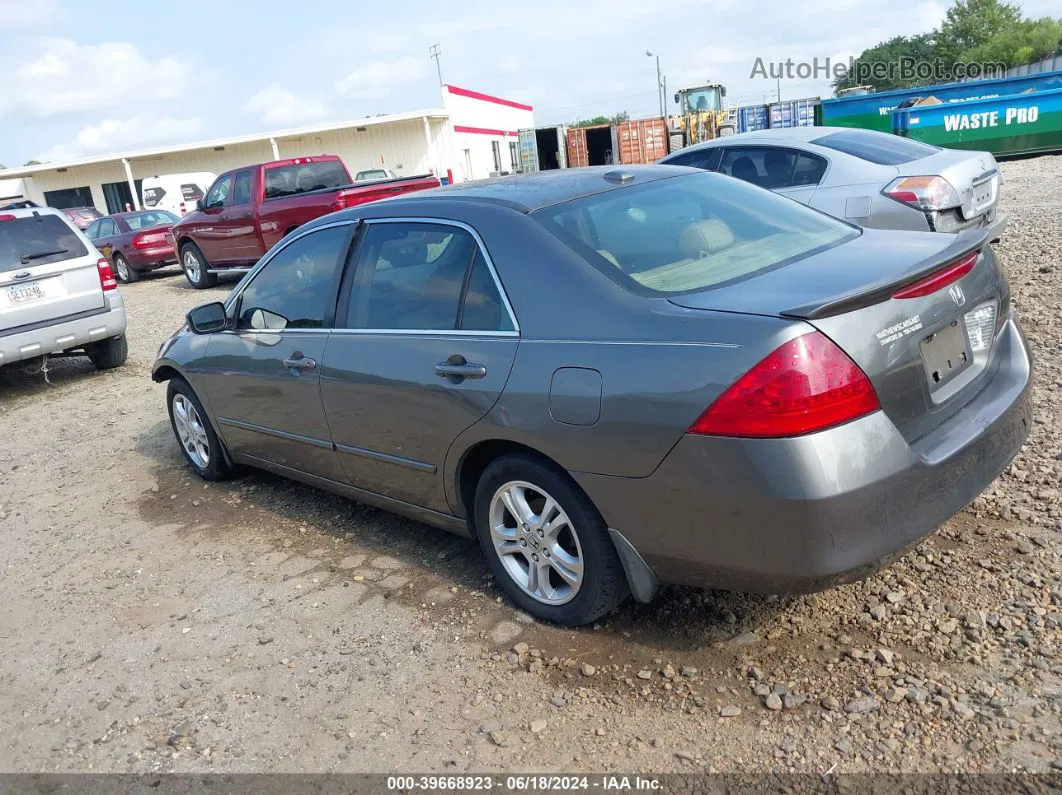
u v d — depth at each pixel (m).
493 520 3.46
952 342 2.95
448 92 35.72
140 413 7.70
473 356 3.29
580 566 3.17
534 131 32.72
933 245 3.17
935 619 3.06
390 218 3.91
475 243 3.44
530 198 3.54
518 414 3.09
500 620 3.49
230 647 3.57
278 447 4.67
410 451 3.68
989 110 21.34
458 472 3.50
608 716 2.82
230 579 4.20
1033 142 21.09
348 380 3.88
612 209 3.48
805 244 3.37
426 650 3.35
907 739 2.53
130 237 18.16
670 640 3.17
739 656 3.02
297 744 2.91
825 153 7.43
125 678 3.44
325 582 4.03
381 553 4.27
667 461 2.69
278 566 4.27
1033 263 8.34
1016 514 3.68
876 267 2.92
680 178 3.89
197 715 3.13
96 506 5.47
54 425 7.66
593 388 2.85
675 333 2.72
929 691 2.71
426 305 3.60
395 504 4.01
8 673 3.61
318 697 3.15
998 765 2.39
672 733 2.70
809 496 2.45
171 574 4.34
